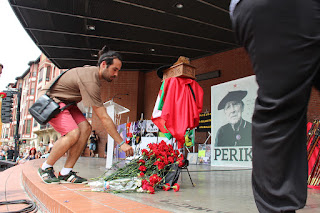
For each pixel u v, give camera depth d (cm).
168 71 281
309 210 155
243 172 488
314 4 64
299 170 67
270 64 65
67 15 784
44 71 3484
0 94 577
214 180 336
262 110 68
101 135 1463
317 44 62
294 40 63
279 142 65
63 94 265
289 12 64
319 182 275
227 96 743
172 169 248
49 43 1001
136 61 1266
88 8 746
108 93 1470
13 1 711
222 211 147
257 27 67
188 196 200
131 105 1429
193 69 274
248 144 670
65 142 255
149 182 225
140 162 253
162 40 984
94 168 485
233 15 78
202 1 698
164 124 260
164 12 761
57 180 255
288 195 66
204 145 880
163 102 273
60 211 163
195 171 504
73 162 273
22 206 204
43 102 255
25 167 461
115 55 259
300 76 63
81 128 279
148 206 158
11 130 4791
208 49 1080
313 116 736
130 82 1453
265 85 67
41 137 3650
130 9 754
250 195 208
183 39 971
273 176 67
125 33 921
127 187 221
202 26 858
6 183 329
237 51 1032
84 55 1138
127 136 601
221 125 746
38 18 806
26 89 4241
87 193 204
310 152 289
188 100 265
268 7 66
